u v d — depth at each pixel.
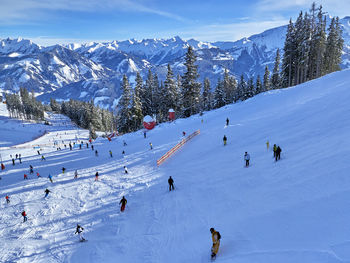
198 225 11.78
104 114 109.19
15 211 20.09
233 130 29.12
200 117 47.53
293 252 6.81
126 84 55.62
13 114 137.62
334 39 50.91
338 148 12.34
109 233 14.05
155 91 63.31
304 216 8.28
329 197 8.62
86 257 12.12
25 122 121.62
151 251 11.06
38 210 19.62
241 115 36.47
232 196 13.41
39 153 49.22
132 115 56.22
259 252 7.55
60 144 67.31
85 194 21.61
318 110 22.31
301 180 11.11
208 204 13.76
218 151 24.03
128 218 15.38
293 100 31.92
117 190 21.16
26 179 30.27
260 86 63.88
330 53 51.66
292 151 15.77
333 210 7.77
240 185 14.34
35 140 77.12
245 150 20.97
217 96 64.06
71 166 34.88
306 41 45.59
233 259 7.79
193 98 52.91
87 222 16.16
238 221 10.33
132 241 12.51
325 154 12.52
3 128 102.69
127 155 34.38
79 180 26.44
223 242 9.14
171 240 11.43
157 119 59.31
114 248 12.31
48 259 12.64
